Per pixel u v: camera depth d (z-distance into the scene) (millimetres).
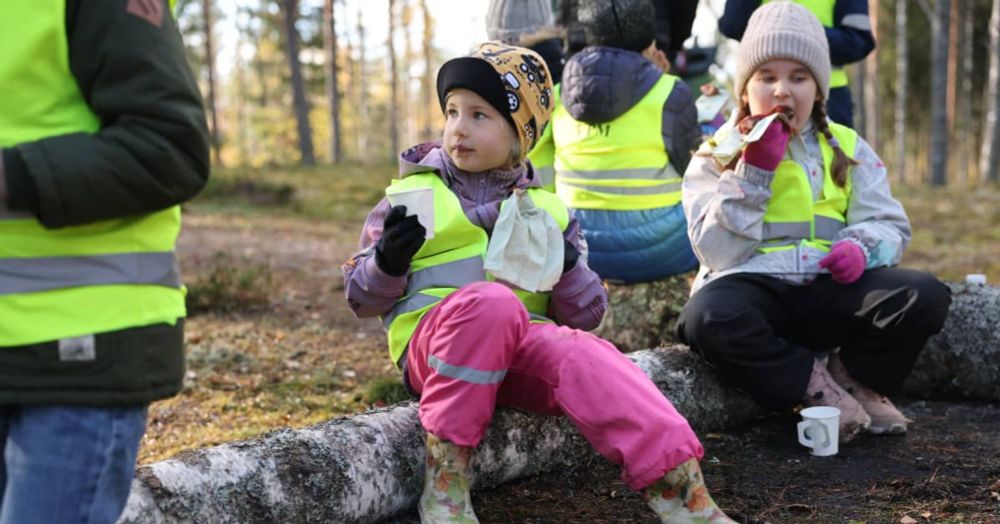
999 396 4086
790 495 3027
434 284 2844
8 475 1807
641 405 2465
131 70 1758
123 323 1827
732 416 3766
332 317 6574
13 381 1753
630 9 4203
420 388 2895
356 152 56812
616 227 4297
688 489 2449
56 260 1787
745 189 3508
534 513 2885
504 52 2881
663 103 4227
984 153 25109
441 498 2596
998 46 24734
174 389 1934
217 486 2400
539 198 2959
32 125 1768
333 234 12344
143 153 1751
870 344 3605
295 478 2539
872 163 3828
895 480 3141
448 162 2920
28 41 1739
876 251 3594
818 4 5152
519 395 2762
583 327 3004
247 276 7078
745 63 3666
